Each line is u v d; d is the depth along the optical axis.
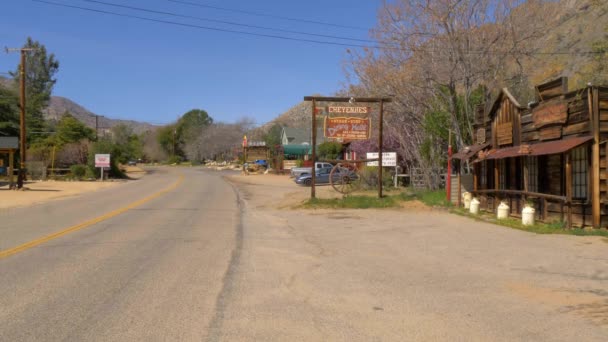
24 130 35.47
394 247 10.44
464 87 22.06
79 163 52.25
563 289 6.93
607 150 11.69
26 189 32.78
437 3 21.64
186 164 113.62
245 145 73.19
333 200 19.84
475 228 13.20
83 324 5.32
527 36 21.62
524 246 10.35
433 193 21.58
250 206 21.08
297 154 69.38
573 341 4.92
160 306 6.01
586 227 12.32
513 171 15.45
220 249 10.13
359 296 6.57
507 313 5.84
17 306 5.96
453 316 5.72
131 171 75.38
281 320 5.54
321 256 9.44
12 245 10.34
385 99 20.38
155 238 11.55
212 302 6.21
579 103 12.23
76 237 11.60
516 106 14.77
